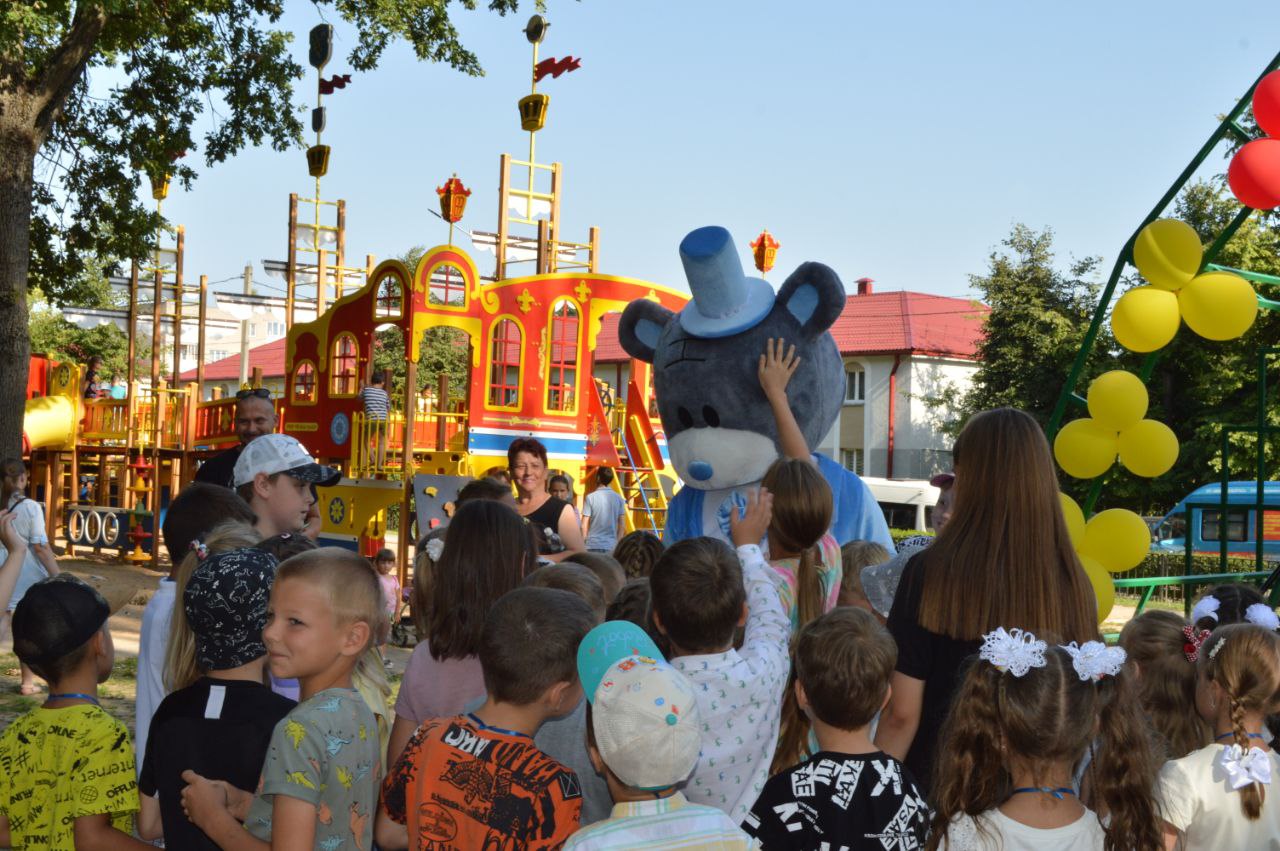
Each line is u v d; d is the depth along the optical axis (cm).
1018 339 3209
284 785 273
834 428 3969
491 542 362
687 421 681
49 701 326
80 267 1848
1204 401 2631
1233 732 335
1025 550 326
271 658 299
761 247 1303
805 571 401
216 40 1794
